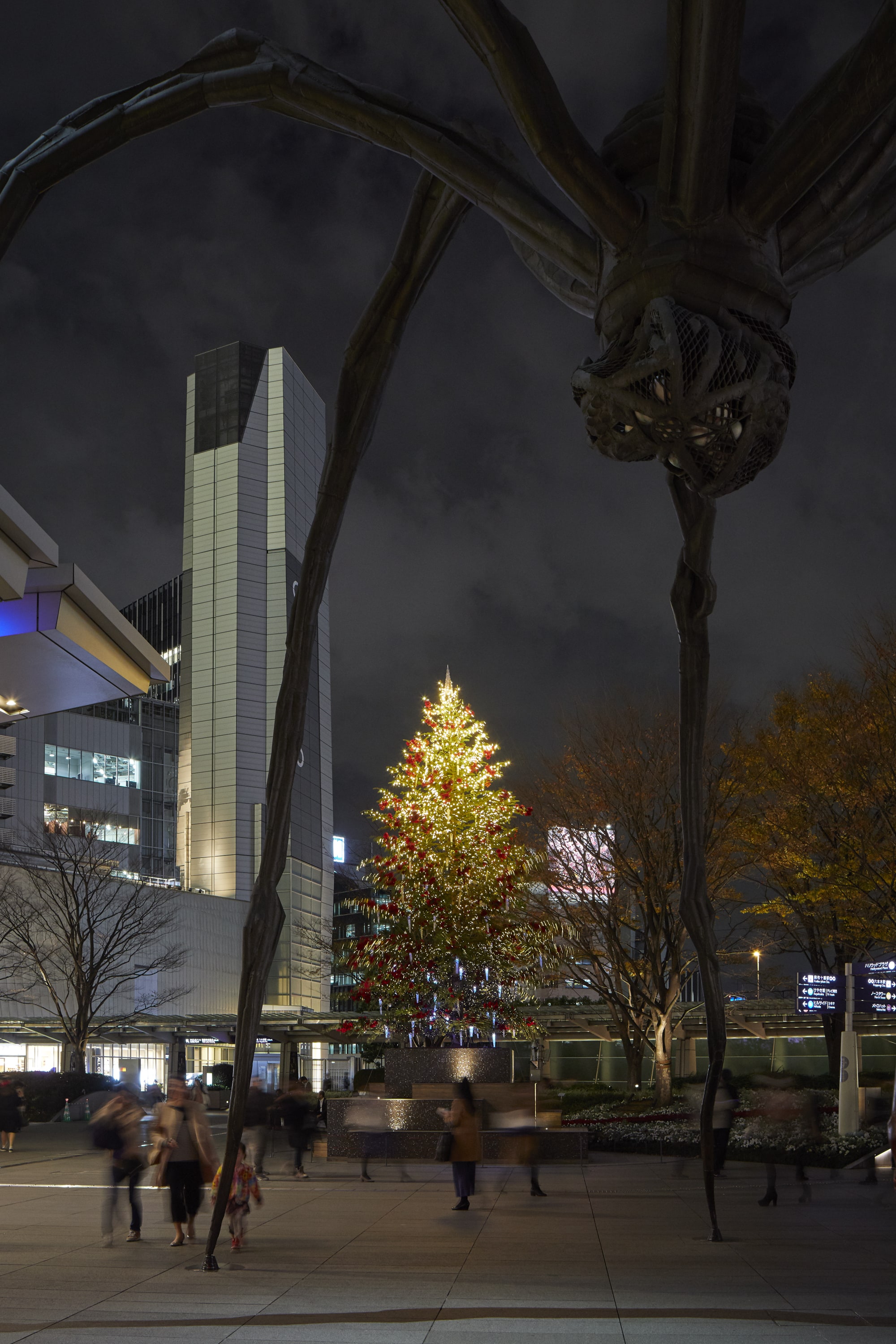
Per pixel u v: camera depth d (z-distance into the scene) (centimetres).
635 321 489
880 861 2119
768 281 478
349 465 664
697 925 662
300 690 677
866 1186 1692
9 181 555
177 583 13375
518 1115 2108
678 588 670
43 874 4984
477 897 2088
